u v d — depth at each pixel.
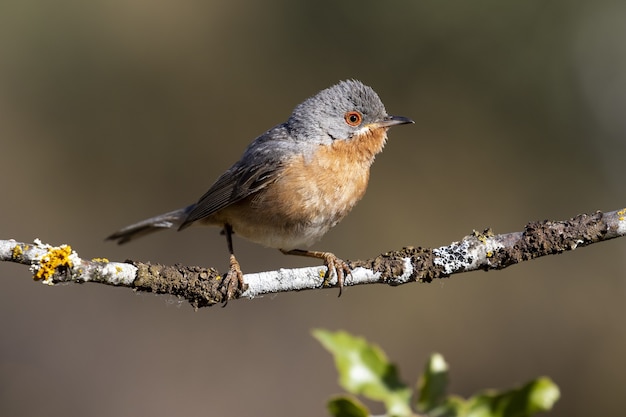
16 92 14.45
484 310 13.86
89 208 14.37
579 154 15.12
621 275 13.84
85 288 12.66
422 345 13.59
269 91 15.30
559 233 5.90
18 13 14.48
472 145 15.26
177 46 15.15
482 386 13.40
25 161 14.30
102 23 14.88
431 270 6.07
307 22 15.52
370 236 14.85
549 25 15.06
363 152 7.73
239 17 15.45
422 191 15.12
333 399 4.03
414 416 4.01
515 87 15.25
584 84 15.09
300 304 13.40
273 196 7.49
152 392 12.16
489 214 14.97
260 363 12.69
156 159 14.81
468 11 15.15
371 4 15.36
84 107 14.71
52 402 11.77
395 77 15.36
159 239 14.09
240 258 13.81
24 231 13.92
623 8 14.86
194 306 5.91
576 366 13.44
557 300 13.84
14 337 12.11
